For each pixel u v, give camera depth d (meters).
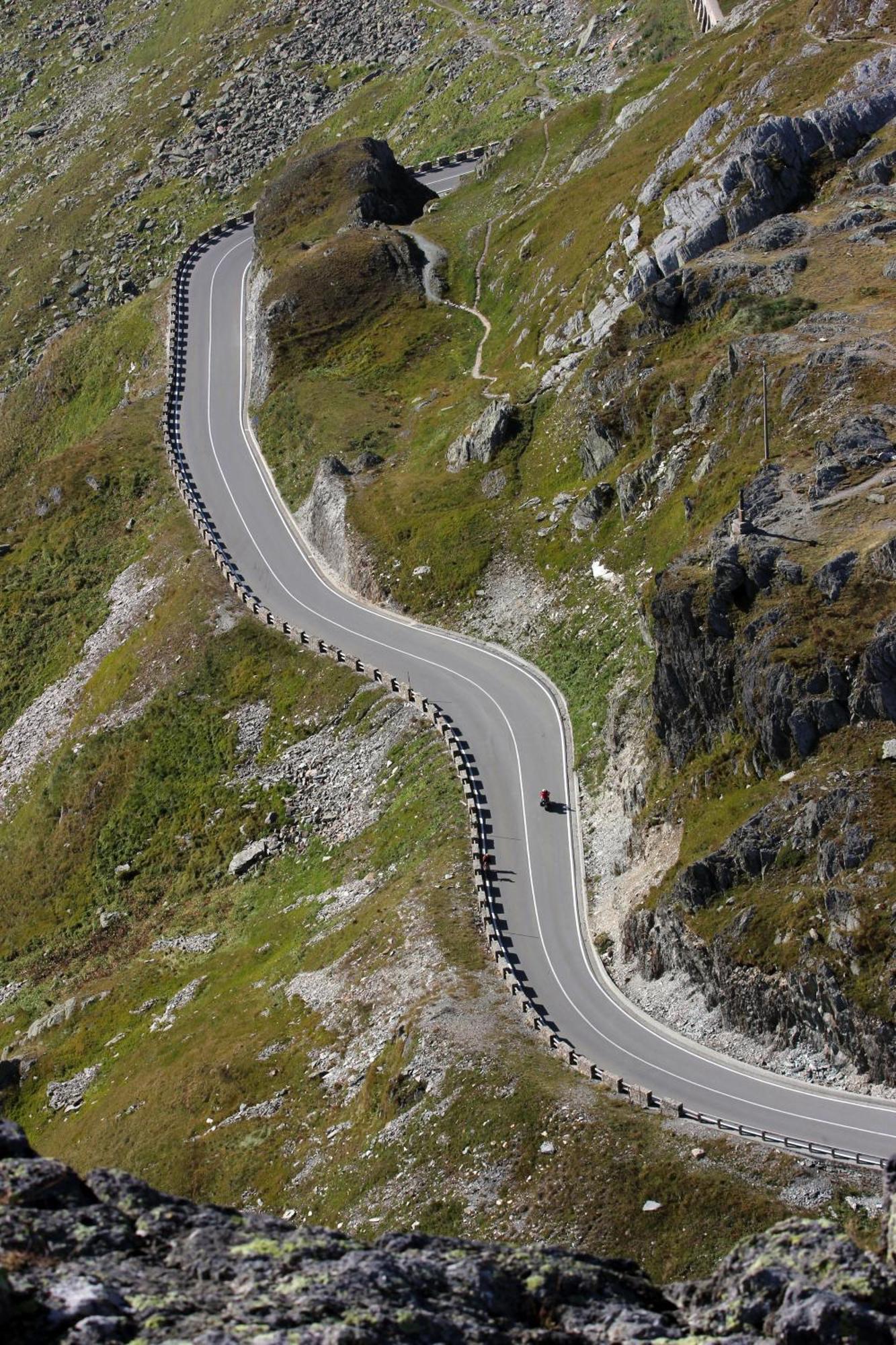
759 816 59.09
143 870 95.00
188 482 127.62
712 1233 45.84
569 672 87.25
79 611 121.75
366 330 138.88
